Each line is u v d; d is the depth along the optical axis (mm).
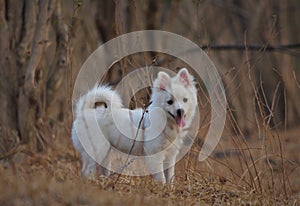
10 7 12898
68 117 13461
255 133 15125
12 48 12906
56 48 13344
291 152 14508
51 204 7387
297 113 23438
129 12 16922
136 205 7926
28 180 8070
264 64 25453
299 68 29516
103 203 7703
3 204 7301
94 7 18047
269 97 24688
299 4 30516
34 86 12664
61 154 13086
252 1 27125
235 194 9734
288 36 29047
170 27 20469
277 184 11625
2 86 12805
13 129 12750
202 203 9094
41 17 12586
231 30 27438
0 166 9672
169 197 8953
